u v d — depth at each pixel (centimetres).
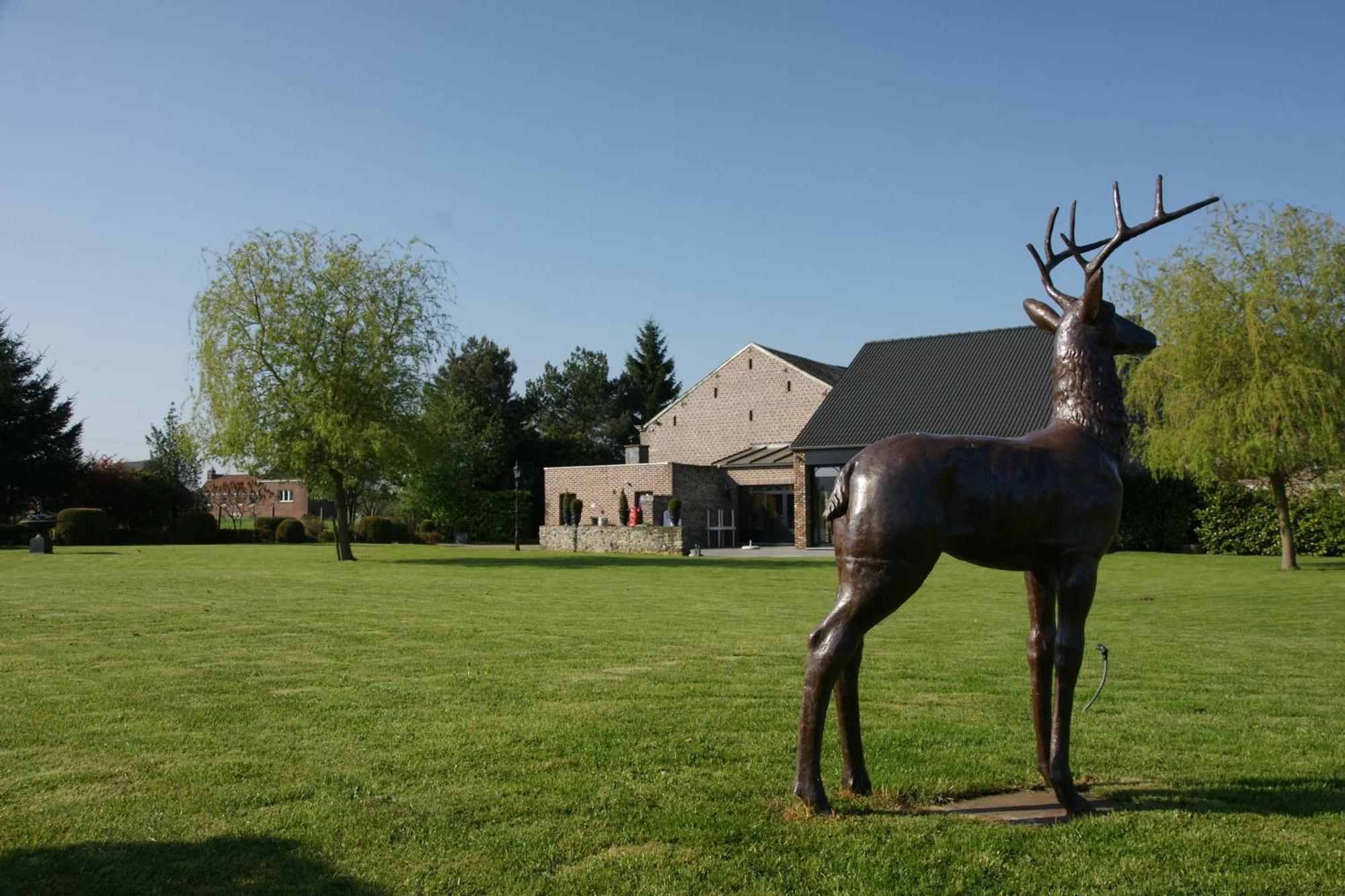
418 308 2980
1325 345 2483
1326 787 563
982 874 424
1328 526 2994
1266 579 2255
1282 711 784
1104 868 431
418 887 410
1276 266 2522
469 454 6162
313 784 552
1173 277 2662
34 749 629
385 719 722
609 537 3794
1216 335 2556
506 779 565
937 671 959
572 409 8212
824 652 484
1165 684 911
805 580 2245
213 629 1231
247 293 2844
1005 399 3600
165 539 4394
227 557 3028
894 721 728
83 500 4597
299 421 2855
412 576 2262
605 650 1078
